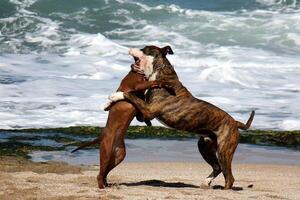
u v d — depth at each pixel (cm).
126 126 1024
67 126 1706
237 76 2283
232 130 1078
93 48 2677
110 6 3253
